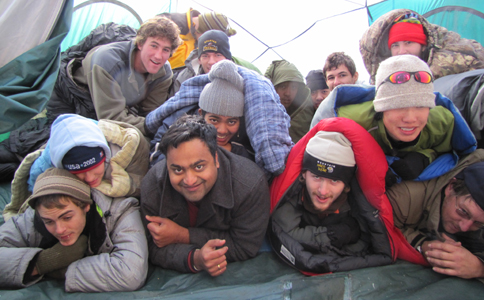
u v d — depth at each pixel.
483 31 2.50
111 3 2.58
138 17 2.78
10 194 1.64
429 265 1.15
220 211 1.15
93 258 1.07
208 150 1.01
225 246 1.14
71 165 1.08
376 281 1.05
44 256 1.05
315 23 2.96
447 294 0.98
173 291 1.03
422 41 1.68
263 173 1.21
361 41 1.93
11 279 1.00
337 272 1.11
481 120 1.29
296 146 1.28
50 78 1.46
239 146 1.41
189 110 1.48
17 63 1.36
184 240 1.16
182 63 2.49
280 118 1.35
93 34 1.91
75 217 1.05
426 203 1.21
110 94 1.69
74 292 1.02
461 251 1.05
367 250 1.23
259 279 1.11
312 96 2.24
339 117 1.21
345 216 1.26
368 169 1.12
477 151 1.17
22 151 1.72
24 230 1.12
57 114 1.86
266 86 1.40
